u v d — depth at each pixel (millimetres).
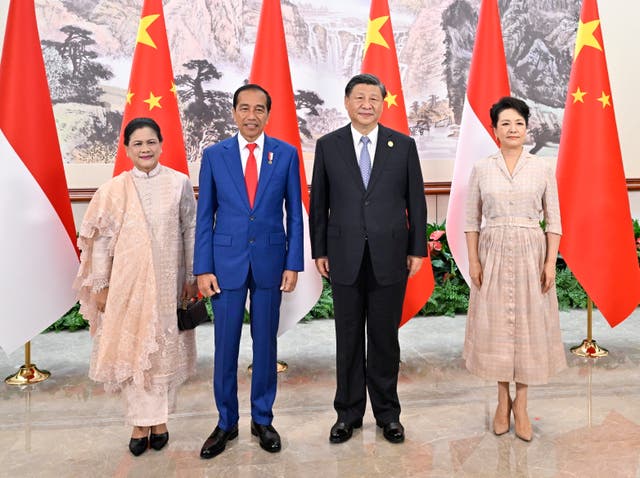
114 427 2742
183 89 5266
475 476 2229
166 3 5191
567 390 3129
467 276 3439
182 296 2502
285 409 2949
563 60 5598
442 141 5586
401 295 2482
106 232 2314
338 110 5457
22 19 3057
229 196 2377
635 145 5629
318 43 5387
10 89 3025
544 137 5648
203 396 3121
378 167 2410
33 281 3023
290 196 2455
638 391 3105
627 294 3383
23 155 3012
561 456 2379
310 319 4742
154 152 2361
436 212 5602
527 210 2463
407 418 2791
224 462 2367
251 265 2371
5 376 3473
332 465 2332
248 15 5297
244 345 4082
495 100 3436
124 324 2314
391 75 3531
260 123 2379
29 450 2508
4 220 2977
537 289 2439
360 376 2580
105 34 5137
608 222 3338
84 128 5156
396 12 5457
